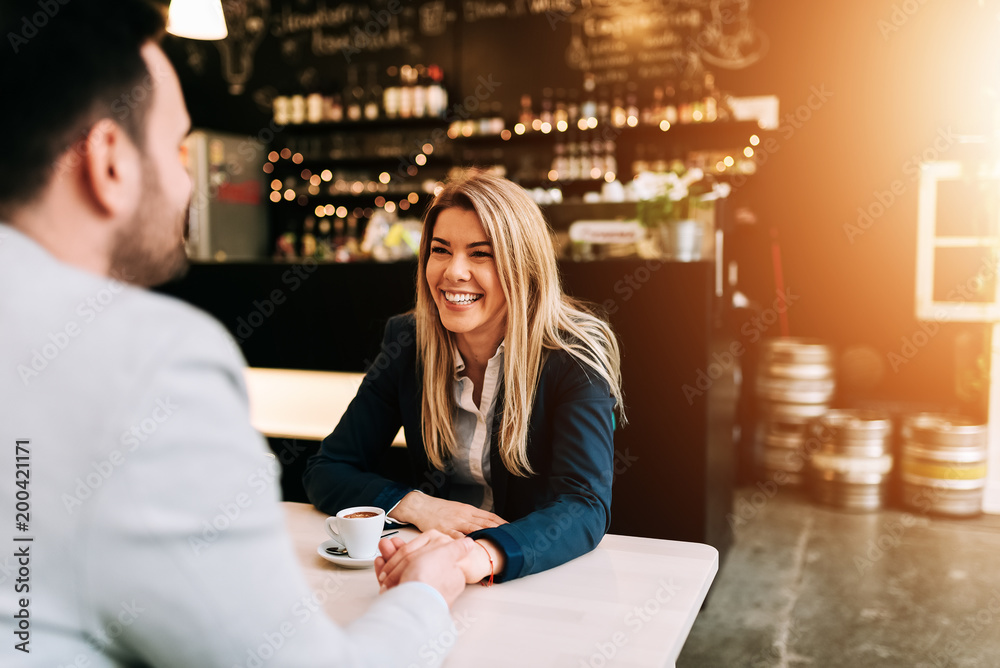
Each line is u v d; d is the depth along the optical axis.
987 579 2.79
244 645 0.55
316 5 5.27
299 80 5.35
